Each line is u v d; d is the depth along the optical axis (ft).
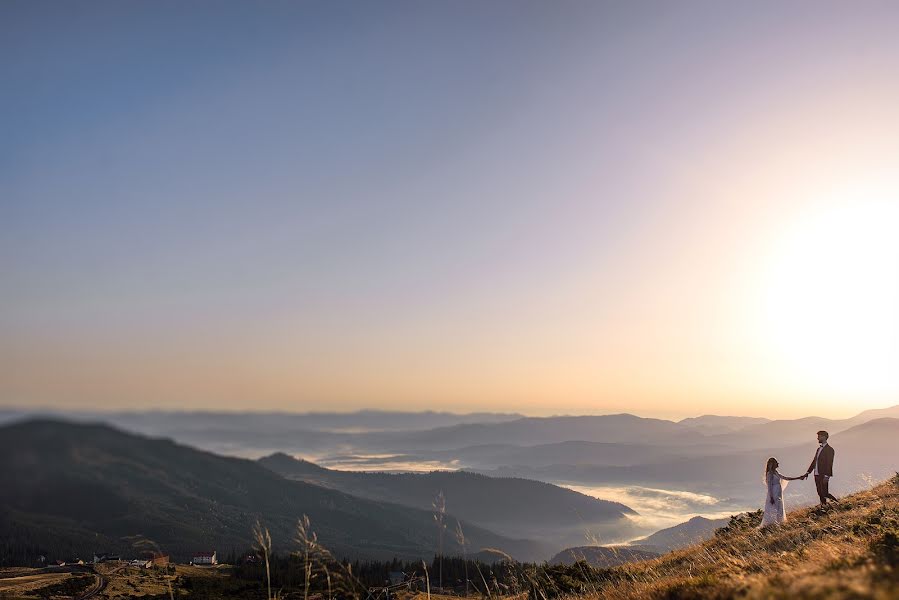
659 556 84.33
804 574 34.04
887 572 30.50
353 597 31.94
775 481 76.07
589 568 75.66
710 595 34.30
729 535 81.05
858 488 85.05
